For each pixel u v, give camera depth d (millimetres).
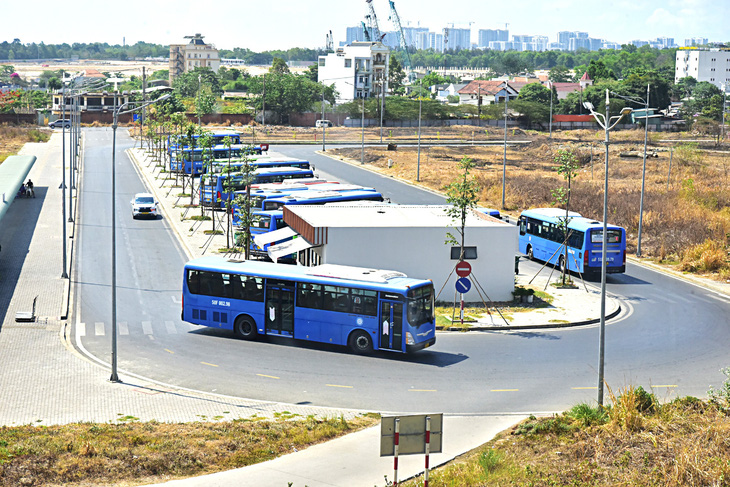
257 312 37281
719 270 53094
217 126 159750
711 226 62312
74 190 79688
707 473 21281
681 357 35375
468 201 41250
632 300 46188
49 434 24609
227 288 37844
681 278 52406
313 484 21297
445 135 158125
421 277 44438
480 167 106812
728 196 77500
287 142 133375
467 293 45031
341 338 35781
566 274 52781
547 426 25812
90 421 26609
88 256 53562
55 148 115250
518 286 46094
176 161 88562
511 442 25047
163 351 35594
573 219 52312
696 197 76562
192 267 38469
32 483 20750
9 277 47250
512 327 39938
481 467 22391
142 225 64812
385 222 45031
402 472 22453
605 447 23656
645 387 31219
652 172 101938
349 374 32750
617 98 191375
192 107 174000
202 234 61156
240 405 28875
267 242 47031
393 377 32438
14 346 35438
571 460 23125
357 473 22234
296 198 58062
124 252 55188
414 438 19344
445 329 39469
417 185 88125
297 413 28078
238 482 21391
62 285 45938
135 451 23188
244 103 188375
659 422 25125
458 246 44406
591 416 26141
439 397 30109
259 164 78875
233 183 67375
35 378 31328
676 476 21250
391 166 101938
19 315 39094
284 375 32562
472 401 29688
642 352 36125
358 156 113188
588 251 49844
